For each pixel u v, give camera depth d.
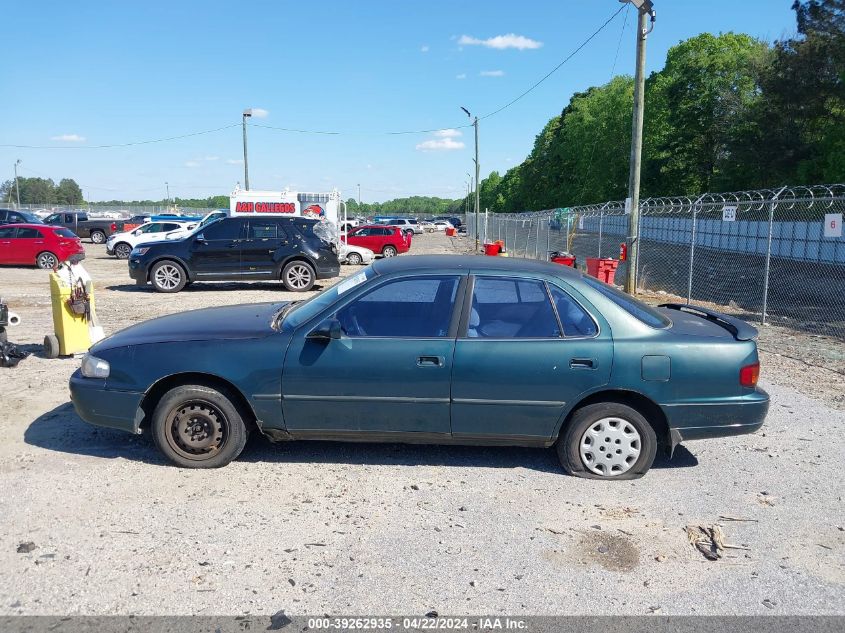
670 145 53.84
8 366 7.86
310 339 4.80
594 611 3.31
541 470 5.06
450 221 82.75
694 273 24.47
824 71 36.59
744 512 4.43
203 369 4.79
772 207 12.76
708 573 3.69
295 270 16.28
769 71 39.09
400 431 4.86
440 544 3.92
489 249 22.84
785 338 11.22
